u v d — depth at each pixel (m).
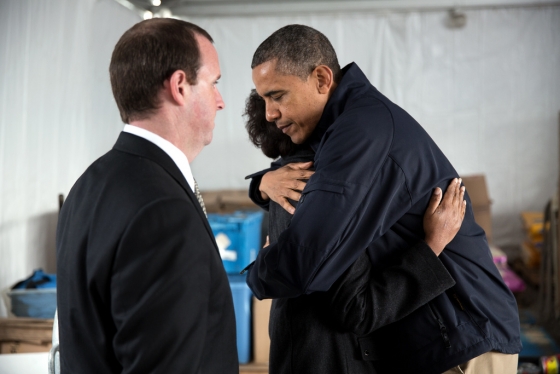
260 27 4.75
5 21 2.98
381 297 1.34
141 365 0.83
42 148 3.37
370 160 1.30
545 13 4.75
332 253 1.27
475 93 4.82
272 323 1.52
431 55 4.79
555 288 3.96
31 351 2.69
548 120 4.83
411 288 1.36
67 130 3.64
